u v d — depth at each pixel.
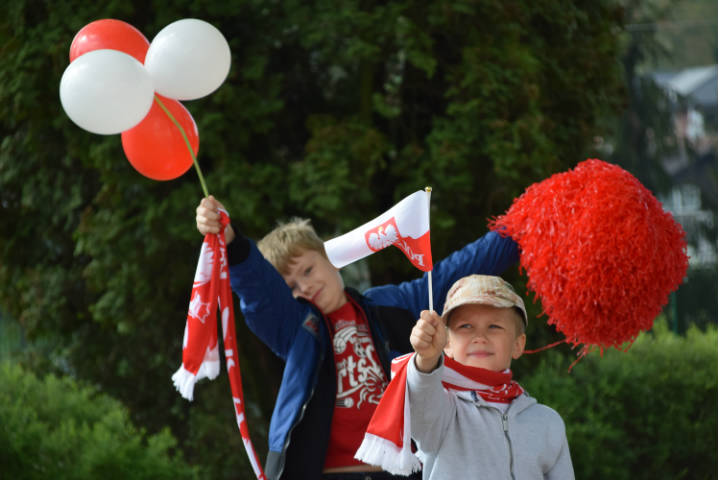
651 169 48.16
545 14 19.36
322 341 10.55
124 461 16.53
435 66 18.30
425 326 7.90
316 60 20.25
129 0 17.70
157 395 21.16
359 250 9.87
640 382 22.39
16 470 16.61
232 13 17.72
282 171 18.31
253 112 17.91
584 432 19.98
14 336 23.27
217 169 17.89
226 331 9.75
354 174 17.75
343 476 10.09
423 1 18.36
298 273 10.89
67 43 17.53
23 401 18.52
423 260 9.20
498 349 9.16
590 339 9.81
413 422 8.43
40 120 18.22
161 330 20.39
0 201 20.19
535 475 8.84
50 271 20.11
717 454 22.56
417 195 9.31
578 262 9.55
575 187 9.98
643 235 9.55
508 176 17.84
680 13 75.81
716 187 49.53
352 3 17.89
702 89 73.19
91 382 21.23
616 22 21.73
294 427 10.14
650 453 21.78
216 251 9.80
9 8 18.31
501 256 11.01
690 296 41.91
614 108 21.69
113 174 17.72
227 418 20.69
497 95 18.06
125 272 18.11
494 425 8.85
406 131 19.53
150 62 9.82
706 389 23.33
